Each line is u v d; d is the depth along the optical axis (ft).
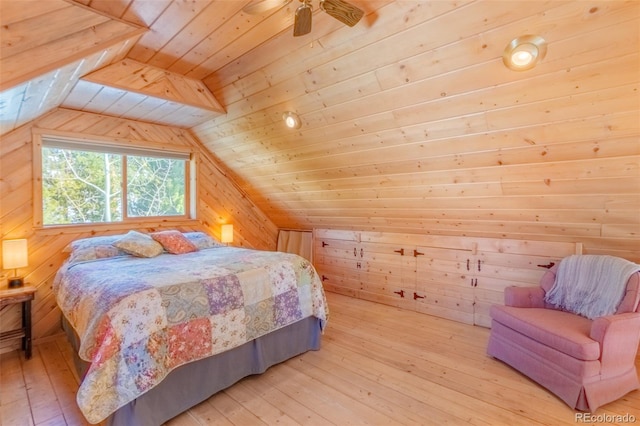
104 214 11.80
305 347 9.30
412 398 7.07
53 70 5.45
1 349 9.28
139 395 5.81
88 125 11.00
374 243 14.24
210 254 10.73
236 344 7.43
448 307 12.06
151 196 13.10
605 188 7.27
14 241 9.18
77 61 5.86
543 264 9.96
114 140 11.61
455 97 6.90
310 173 12.08
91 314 6.25
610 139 6.31
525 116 6.63
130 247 10.22
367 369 8.35
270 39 7.24
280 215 16.76
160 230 13.09
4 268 9.09
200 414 6.66
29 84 5.80
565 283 8.61
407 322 11.72
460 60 6.18
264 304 8.14
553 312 8.30
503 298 10.77
